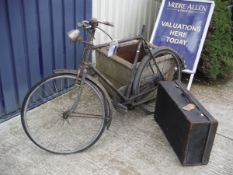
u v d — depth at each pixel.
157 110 3.12
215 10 3.97
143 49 3.41
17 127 3.04
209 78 4.22
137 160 2.72
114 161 2.69
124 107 2.96
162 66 3.38
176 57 3.45
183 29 3.86
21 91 3.21
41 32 3.18
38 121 3.11
